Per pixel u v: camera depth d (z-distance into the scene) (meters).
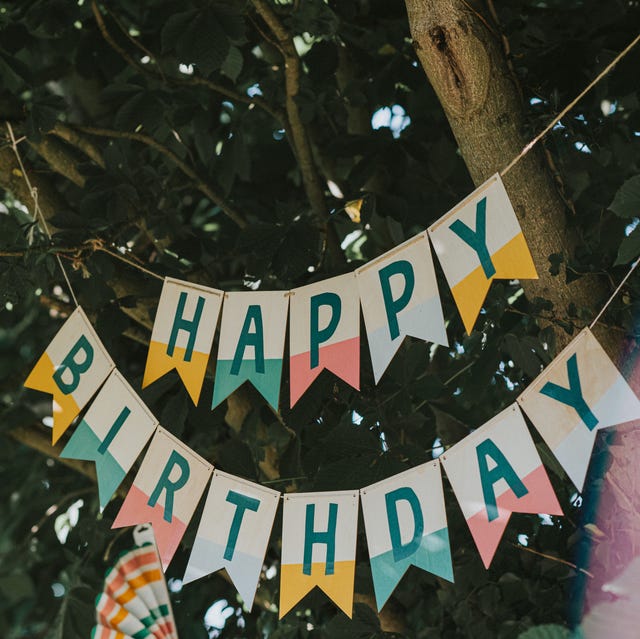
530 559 3.18
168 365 2.63
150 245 3.73
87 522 3.37
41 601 3.91
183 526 2.62
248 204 3.68
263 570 3.49
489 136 2.70
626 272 2.77
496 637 3.14
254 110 3.73
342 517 2.56
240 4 3.13
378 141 3.35
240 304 2.63
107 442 2.67
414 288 2.54
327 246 3.30
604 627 2.74
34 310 4.01
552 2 3.66
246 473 3.00
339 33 3.44
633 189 2.64
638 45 3.02
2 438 3.67
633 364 2.73
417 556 2.50
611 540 2.97
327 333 2.58
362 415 2.98
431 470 2.53
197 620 3.60
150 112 3.31
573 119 3.04
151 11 3.29
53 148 3.37
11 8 3.41
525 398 2.49
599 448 2.88
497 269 2.47
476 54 2.67
